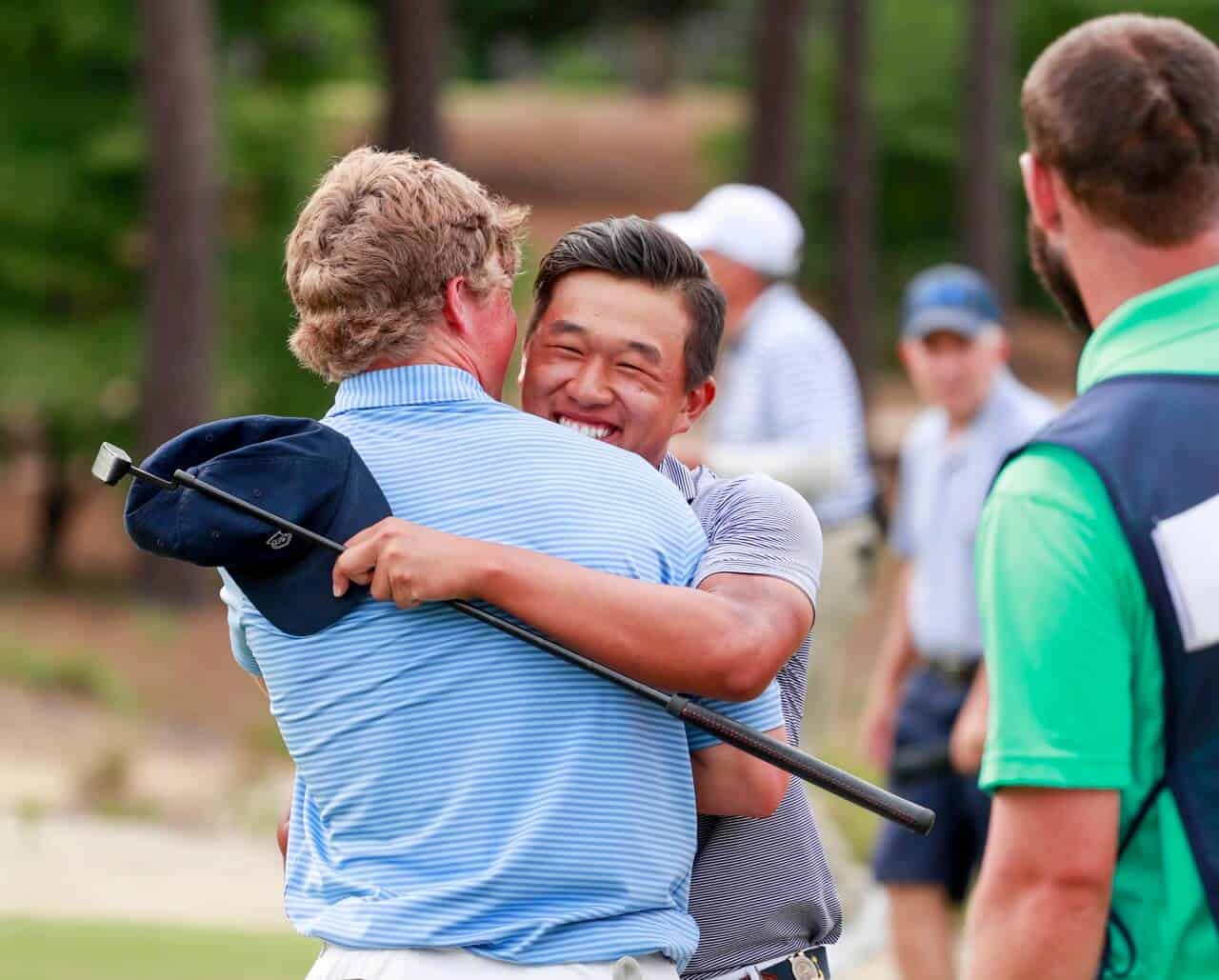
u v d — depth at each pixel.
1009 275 69.69
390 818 5.91
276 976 15.37
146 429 49.47
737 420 15.09
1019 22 78.81
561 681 5.84
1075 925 5.84
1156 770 5.92
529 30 108.00
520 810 5.79
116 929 17.81
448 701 5.85
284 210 55.34
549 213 97.69
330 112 62.00
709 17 121.88
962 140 69.50
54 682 38.09
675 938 5.93
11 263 52.31
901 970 13.58
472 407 6.16
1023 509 5.99
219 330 53.28
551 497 6.00
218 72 56.06
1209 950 5.85
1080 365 6.40
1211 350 6.07
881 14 82.25
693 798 6.11
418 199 6.17
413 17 60.31
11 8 51.41
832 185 76.75
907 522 14.83
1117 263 6.31
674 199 103.19
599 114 125.38
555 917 5.74
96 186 52.84
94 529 62.38
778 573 6.18
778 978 6.53
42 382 52.31
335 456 5.98
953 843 13.56
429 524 5.96
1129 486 5.88
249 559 5.94
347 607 5.93
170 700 39.62
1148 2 77.12
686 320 6.66
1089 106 6.21
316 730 6.03
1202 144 6.16
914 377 14.47
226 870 25.00
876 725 14.96
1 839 25.66
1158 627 5.84
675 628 5.79
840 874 16.09
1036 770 5.83
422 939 5.74
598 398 6.54
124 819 28.22
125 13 51.94
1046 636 5.87
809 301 79.25
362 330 6.17
